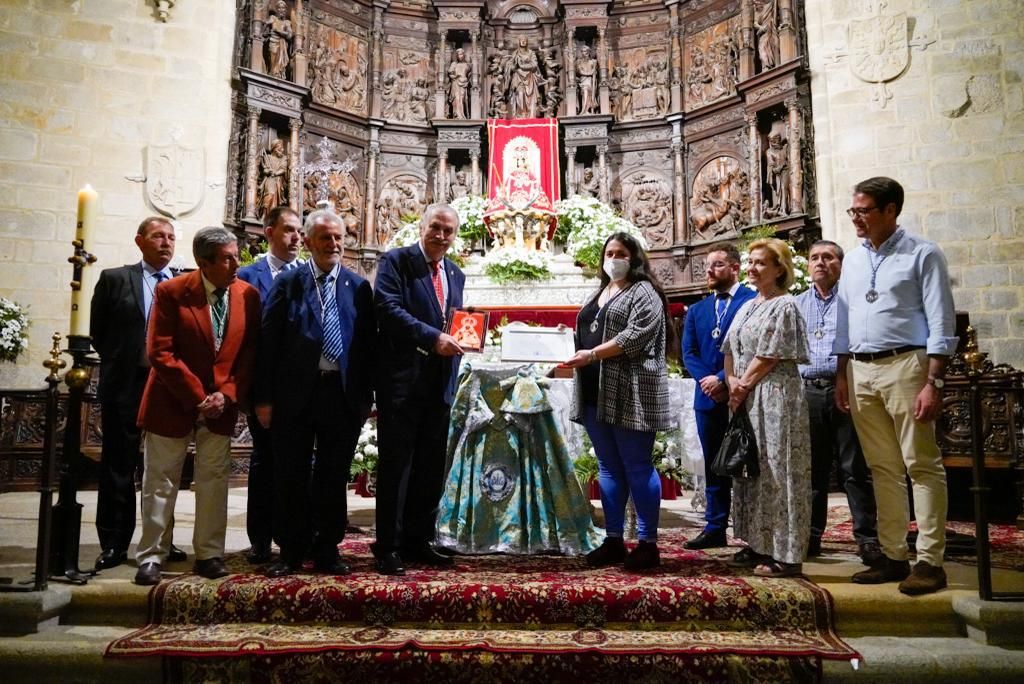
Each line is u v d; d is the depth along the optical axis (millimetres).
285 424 3100
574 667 2512
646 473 3262
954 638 2736
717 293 4070
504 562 3426
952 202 7305
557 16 10977
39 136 7426
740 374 3314
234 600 2820
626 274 3475
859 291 3172
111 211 7613
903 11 7746
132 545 3852
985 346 7016
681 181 10086
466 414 3814
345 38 10328
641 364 3293
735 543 3992
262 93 8898
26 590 2781
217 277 3178
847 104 7891
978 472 2787
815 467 3654
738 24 9672
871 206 3088
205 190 8148
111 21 7828
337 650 2537
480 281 7070
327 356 3191
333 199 9891
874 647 2611
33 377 7137
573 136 10445
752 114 9156
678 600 2803
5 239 7203
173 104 8008
